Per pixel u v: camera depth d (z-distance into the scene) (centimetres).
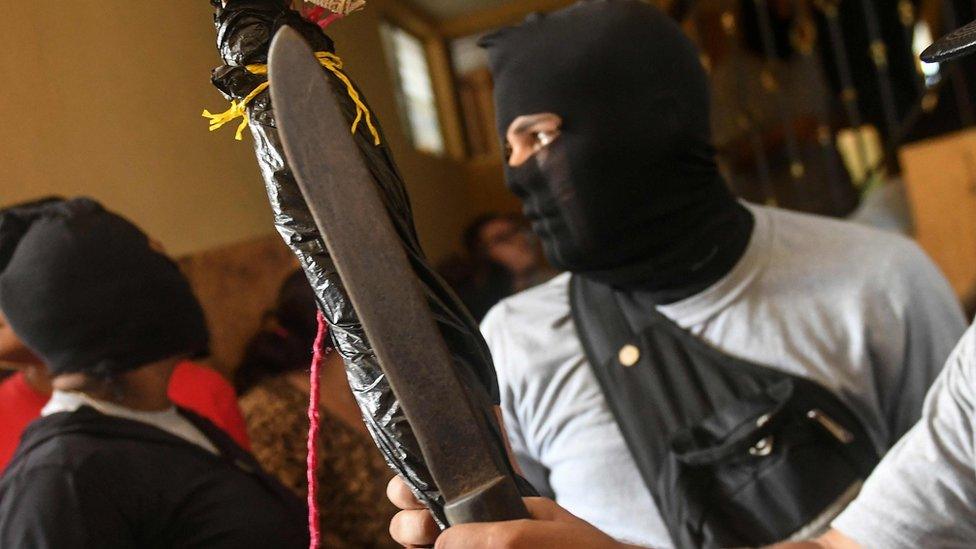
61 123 239
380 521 186
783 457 116
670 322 126
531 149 126
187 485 127
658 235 123
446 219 616
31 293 130
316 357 66
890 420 125
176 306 140
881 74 436
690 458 118
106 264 134
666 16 129
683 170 123
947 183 334
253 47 61
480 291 331
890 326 121
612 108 121
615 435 126
